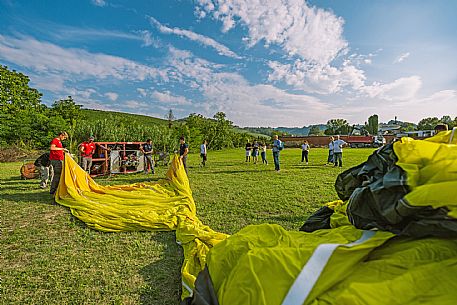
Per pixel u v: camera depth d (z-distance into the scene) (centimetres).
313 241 284
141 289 357
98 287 364
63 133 916
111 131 2512
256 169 1708
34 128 3616
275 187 1052
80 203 718
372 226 268
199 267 381
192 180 1249
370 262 236
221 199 852
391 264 228
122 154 1505
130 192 841
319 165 1933
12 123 3453
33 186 1091
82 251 473
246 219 647
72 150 2459
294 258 240
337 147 1800
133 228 578
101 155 1475
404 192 244
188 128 4331
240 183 1156
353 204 287
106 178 1384
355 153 3341
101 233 560
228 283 250
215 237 466
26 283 373
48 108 5016
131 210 665
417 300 199
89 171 1381
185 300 290
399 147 276
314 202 806
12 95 4909
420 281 210
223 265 288
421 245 237
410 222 244
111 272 402
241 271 246
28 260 441
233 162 2302
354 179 353
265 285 227
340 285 220
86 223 605
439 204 222
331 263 231
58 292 352
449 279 209
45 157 1052
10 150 2748
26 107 4900
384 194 257
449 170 234
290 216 669
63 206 745
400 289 205
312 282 220
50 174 1214
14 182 1205
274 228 317
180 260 440
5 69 4850
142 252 468
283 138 6562
